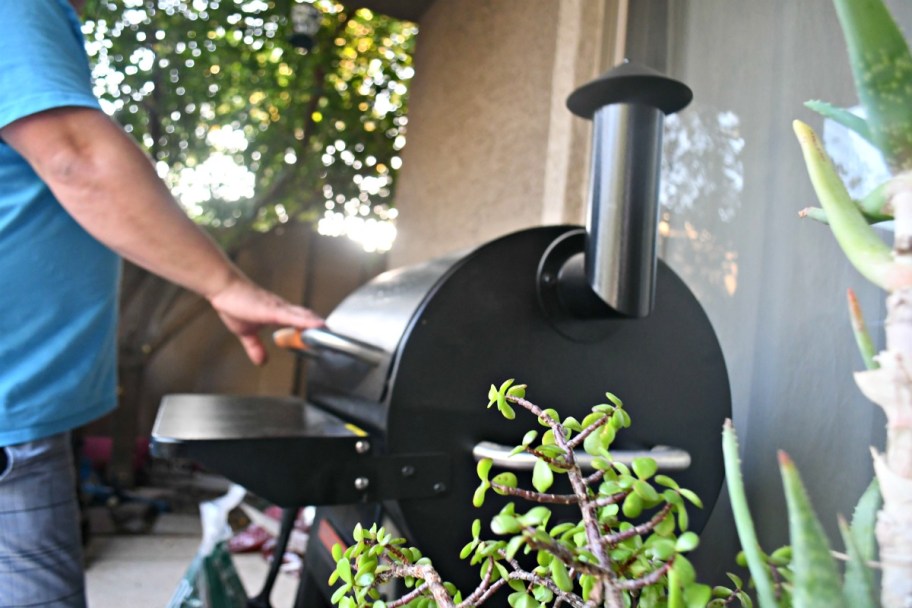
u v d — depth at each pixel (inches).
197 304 206.2
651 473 15.8
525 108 86.8
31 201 39.6
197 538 122.0
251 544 100.0
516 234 33.6
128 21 162.1
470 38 107.2
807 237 45.1
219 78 178.7
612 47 67.6
